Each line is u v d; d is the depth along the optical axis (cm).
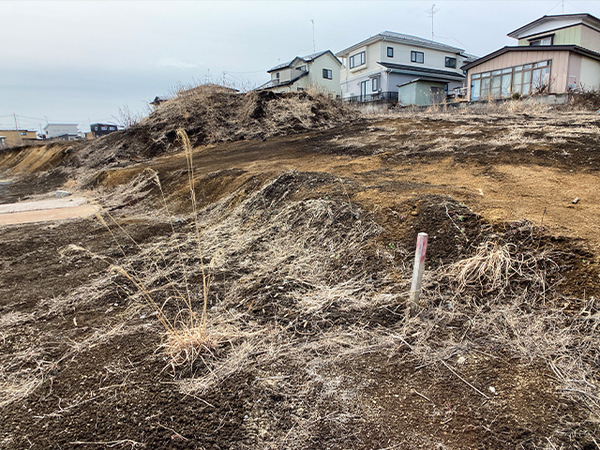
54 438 179
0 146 2417
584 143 603
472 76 1944
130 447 171
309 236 373
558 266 264
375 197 399
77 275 391
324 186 452
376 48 2709
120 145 1310
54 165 1511
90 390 211
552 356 209
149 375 220
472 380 199
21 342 271
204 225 511
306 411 188
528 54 1670
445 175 505
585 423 166
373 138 829
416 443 165
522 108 1121
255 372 217
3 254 472
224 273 355
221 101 1382
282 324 263
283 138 1069
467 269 284
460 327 243
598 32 2006
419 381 203
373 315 262
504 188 431
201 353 237
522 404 179
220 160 895
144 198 758
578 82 1606
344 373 213
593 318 223
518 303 251
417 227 336
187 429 179
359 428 176
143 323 284
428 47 2850
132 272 381
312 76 2984
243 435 175
